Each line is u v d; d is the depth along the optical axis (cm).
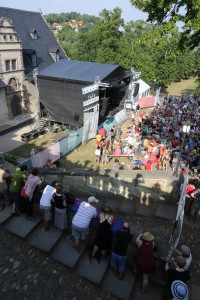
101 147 2073
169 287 544
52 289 589
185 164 1761
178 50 1581
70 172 981
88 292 593
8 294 569
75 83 2380
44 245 673
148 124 2733
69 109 2550
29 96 3347
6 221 733
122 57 4431
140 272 630
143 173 920
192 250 794
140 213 892
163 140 2208
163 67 4806
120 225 690
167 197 911
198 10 1221
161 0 1295
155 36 1444
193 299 648
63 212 668
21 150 2269
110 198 977
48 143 2427
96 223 693
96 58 4650
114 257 601
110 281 620
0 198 809
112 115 2969
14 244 682
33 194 719
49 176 1011
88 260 657
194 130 2492
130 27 4425
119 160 2055
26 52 3431
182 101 3753
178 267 547
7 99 3003
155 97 3812
